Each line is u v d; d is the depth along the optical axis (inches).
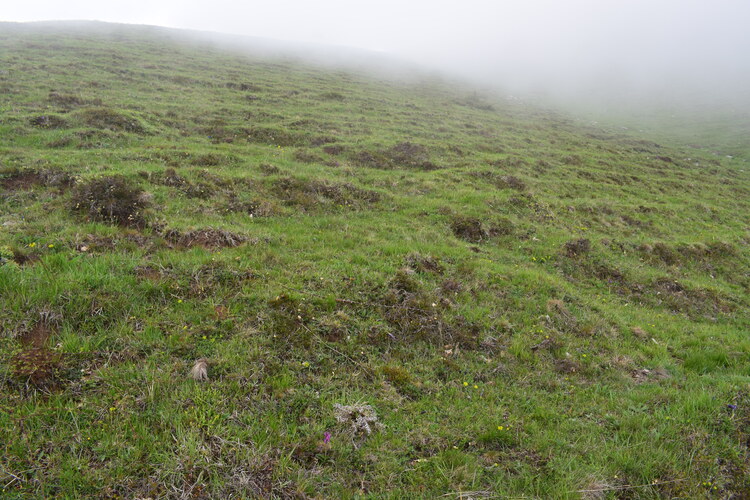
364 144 952.9
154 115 898.1
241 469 190.1
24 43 1600.6
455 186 764.0
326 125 1074.7
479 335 343.0
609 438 248.5
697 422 257.4
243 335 275.1
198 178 542.9
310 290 339.0
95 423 199.8
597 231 729.6
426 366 294.8
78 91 994.1
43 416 196.5
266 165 663.8
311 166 744.3
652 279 567.2
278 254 397.4
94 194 422.6
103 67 1316.4
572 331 390.0
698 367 364.5
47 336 242.2
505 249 568.4
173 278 312.5
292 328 291.1
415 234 539.5
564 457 228.2
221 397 226.8
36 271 279.1
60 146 638.5
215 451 196.9
